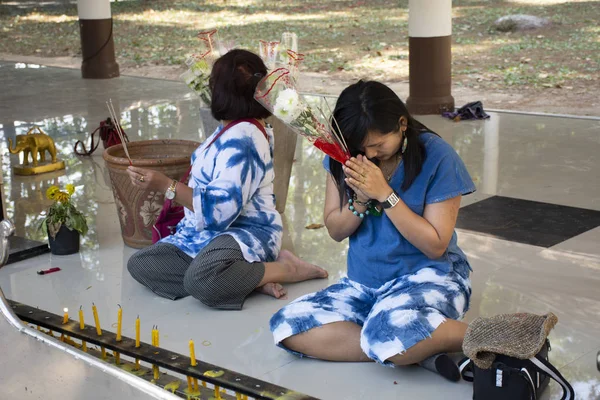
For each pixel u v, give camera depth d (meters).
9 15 24.62
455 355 3.79
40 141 7.66
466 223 5.88
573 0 21.73
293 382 3.71
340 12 22.34
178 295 4.73
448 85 9.77
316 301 3.94
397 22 19.73
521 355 3.25
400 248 3.79
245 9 23.94
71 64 15.68
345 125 3.42
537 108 10.15
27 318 3.99
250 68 4.57
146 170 4.56
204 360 3.96
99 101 11.45
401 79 12.79
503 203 6.30
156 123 9.80
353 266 3.97
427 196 3.67
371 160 3.71
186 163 5.22
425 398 3.53
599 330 4.17
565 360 3.88
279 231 4.82
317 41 17.36
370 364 3.84
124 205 5.45
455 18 19.66
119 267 5.23
